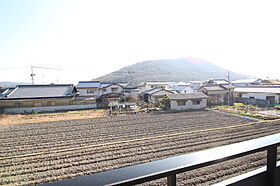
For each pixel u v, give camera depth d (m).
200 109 21.48
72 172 6.50
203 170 6.11
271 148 1.09
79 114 19.64
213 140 9.59
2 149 9.17
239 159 6.83
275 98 22.69
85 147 9.02
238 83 45.62
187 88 34.09
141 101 29.55
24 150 8.97
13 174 6.39
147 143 9.37
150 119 16.09
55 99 23.20
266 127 12.25
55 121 15.98
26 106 22.22
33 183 5.81
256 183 1.07
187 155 0.94
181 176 5.77
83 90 29.12
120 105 22.44
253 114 16.95
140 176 0.69
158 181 5.43
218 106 23.23
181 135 10.67
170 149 8.45
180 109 21.69
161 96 26.89
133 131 12.09
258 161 6.68
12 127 13.84
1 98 21.16
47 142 10.21
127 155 7.84
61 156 7.92
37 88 25.34
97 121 15.74
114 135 11.26
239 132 11.09
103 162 7.23
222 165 6.43
